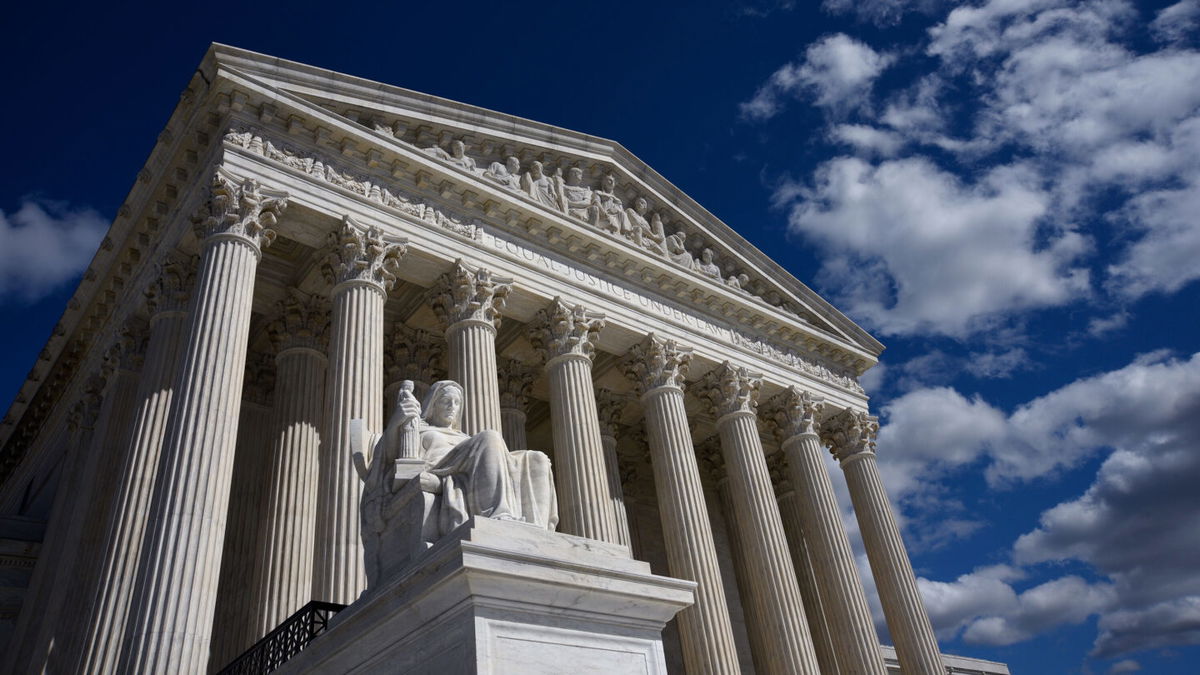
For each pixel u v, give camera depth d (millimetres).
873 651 35688
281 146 27828
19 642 26750
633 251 36969
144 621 18188
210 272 23859
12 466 43500
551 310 33500
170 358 25766
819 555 38344
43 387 38250
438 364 36125
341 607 13258
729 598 44906
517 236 33781
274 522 26125
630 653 8391
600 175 39188
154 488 20406
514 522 8469
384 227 28938
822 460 40625
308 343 30672
